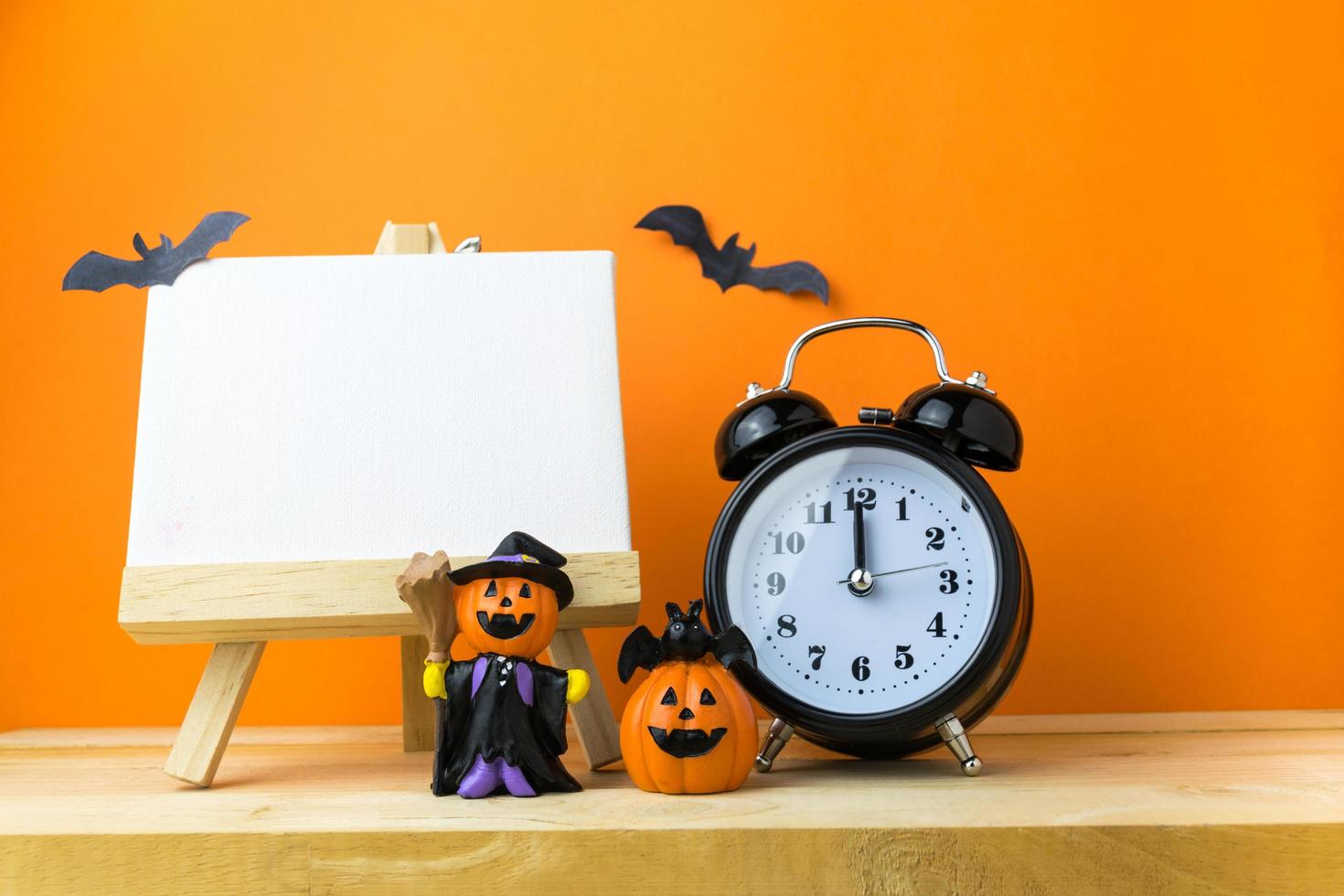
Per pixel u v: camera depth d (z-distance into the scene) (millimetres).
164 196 1352
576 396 946
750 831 670
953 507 902
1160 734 1149
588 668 944
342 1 1374
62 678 1287
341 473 920
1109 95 1341
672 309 1324
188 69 1369
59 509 1308
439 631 832
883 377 1307
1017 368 1301
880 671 878
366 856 676
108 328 1329
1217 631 1264
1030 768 915
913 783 843
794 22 1364
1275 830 671
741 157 1346
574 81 1360
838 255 1327
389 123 1358
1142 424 1291
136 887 675
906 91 1351
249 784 889
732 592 907
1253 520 1276
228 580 884
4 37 1377
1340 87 1328
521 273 968
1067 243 1319
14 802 803
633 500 1298
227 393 932
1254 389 1292
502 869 672
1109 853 665
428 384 941
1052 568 1273
